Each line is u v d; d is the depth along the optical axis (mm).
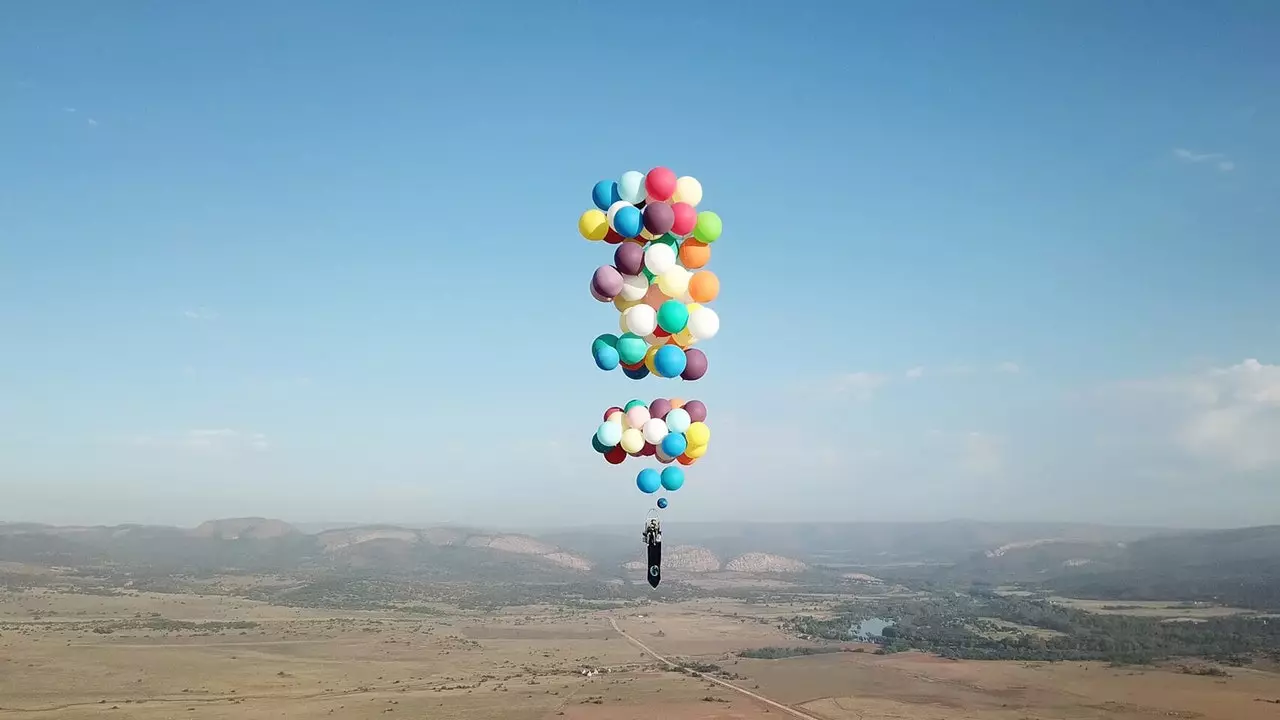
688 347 47781
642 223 44688
